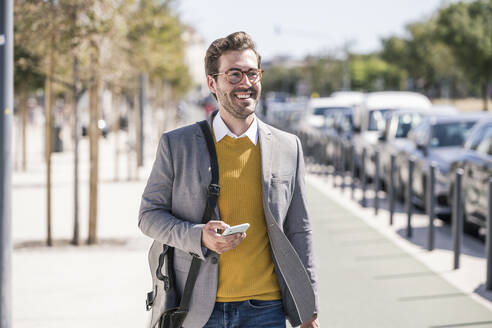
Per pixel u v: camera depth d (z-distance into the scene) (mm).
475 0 40312
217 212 3037
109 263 8109
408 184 9852
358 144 17562
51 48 9297
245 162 3107
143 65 14367
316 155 21266
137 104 20250
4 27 4672
